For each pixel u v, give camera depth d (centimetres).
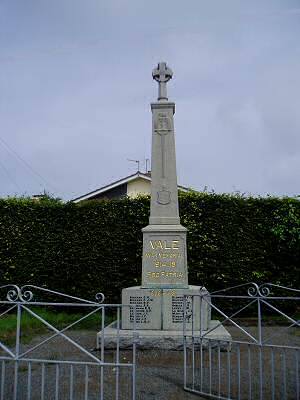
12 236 1252
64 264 1234
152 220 888
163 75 943
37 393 528
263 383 576
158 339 761
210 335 752
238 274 1200
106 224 1239
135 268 1212
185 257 860
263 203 1225
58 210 1259
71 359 705
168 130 918
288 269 1210
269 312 1211
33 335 916
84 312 1223
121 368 648
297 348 499
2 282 1234
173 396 527
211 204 1226
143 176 2180
